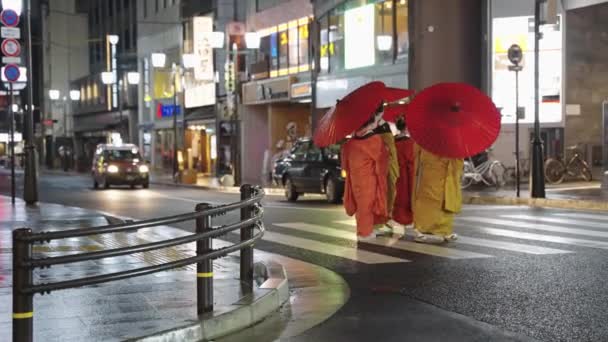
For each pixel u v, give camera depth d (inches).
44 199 1096.2
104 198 1109.1
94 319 290.8
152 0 2351.1
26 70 954.1
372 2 1250.6
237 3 1800.0
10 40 888.3
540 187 836.0
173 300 326.6
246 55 1711.4
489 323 294.5
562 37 1101.1
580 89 1119.6
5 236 578.2
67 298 331.9
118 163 1396.4
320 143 490.6
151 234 597.9
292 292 360.5
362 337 279.1
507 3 1106.7
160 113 2284.7
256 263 406.9
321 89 1397.6
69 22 3179.1
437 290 358.3
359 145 497.0
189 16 2030.0
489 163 1010.7
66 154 2516.0
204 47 1752.0
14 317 225.5
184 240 271.0
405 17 1172.5
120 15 2711.6
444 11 1151.6
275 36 1598.2
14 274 225.5
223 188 1358.3
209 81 1910.7
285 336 282.7
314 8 1433.3
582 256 444.8
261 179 1638.8
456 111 477.1
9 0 879.7
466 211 738.8
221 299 323.9
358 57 1295.5
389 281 383.2
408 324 296.7
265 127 1716.3
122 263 445.7
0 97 1984.5
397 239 526.6
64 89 3223.4
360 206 502.3
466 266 417.7
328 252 480.1
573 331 279.6
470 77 1161.4
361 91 483.2
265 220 677.3
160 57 1620.3
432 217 507.2
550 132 1119.6
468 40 1159.0
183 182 1540.4
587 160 1127.6
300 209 798.5
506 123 1111.0
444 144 478.3
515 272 396.8
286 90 1518.2
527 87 1109.1
